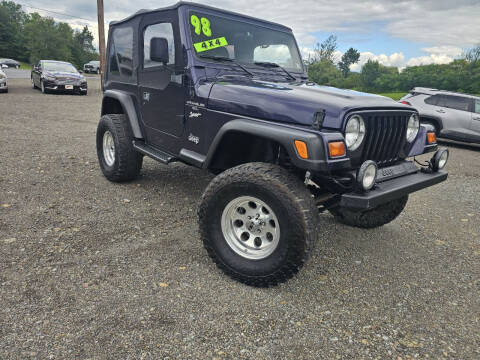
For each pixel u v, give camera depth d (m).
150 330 2.19
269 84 3.22
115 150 4.53
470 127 10.06
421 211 4.77
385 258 3.35
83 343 2.05
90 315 2.28
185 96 3.35
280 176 2.47
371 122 2.68
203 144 3.22
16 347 1.99
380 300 2.67
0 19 86.00
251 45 3.80
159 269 2.86
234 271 2.71
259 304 2.52
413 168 3.13
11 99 13.52
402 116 3.01
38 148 6.49
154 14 3.77
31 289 2.49
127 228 3.54
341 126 2.46
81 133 8.20
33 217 3.62
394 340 2.25
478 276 3.12
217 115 3.02
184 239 3.39
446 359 2.12
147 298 2.49
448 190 5.90
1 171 5.01
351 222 3.99
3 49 85.12
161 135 3.83
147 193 4.54
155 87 3.79
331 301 2.61
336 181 2.58
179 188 4.80
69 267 2.79
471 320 2.50
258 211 2.66
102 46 20.77
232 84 3.11
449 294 2.81
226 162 3.21
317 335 2.25
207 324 2.28
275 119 2.65
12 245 3.05
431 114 10.54
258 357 2.04
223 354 2.05
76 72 17.47
